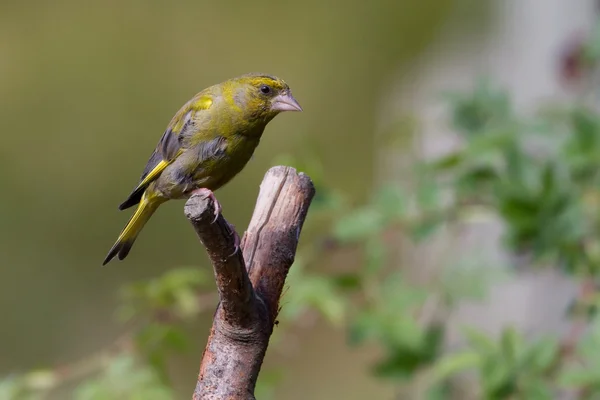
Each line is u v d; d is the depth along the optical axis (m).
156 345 9.29
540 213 9.13
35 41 27.50
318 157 10.07
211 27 28.66
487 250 10.85
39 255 21.80
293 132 26.06
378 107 26.42
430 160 10.01
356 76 28.23
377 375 9.70
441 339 9.63
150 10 28.66
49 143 24.72
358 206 10.59
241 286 6.30
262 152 24.98
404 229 9.77
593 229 9.71
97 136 25.12
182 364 18.56
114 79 26.81
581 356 8.90
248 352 6.45
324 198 9.70
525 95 14.87
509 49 16.48
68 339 20.23
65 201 23.20
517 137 9.78
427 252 12.23
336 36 29.03
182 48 28.05
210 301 9.76
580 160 9.40
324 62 28.53
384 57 28.53
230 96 8.63
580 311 9.28
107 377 8.99
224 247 6.20
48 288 21.14
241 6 29.36
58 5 28.42
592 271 9.34
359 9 29.48
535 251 9.22
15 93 25.94
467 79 18.16
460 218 9.76
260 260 6.89
